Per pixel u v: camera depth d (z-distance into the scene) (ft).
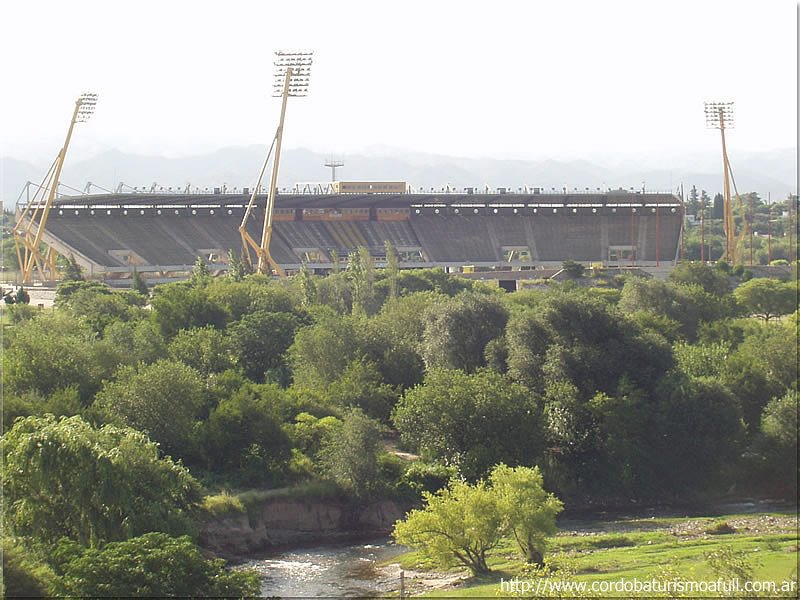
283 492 450.30
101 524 348.38
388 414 549.54
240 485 455.63
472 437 474.90
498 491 374.84
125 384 471.62
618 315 556.10
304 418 508.53
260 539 429.79
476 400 479.82
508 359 548.72
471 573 365.81
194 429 471.62
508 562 375.86
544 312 548.31
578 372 522.88
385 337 611.88
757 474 499.10
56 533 347.36
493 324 589.32
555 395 507.30
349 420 477.36
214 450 467.11
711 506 476.13
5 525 339.98
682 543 398.62
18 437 365.20
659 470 493.36
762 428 511.81
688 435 492.95
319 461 476.54
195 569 292.40
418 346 606.96
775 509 463.83
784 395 528.63
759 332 640.58
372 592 360.48
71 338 528.63
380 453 487.20
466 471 461.78
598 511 474.90
